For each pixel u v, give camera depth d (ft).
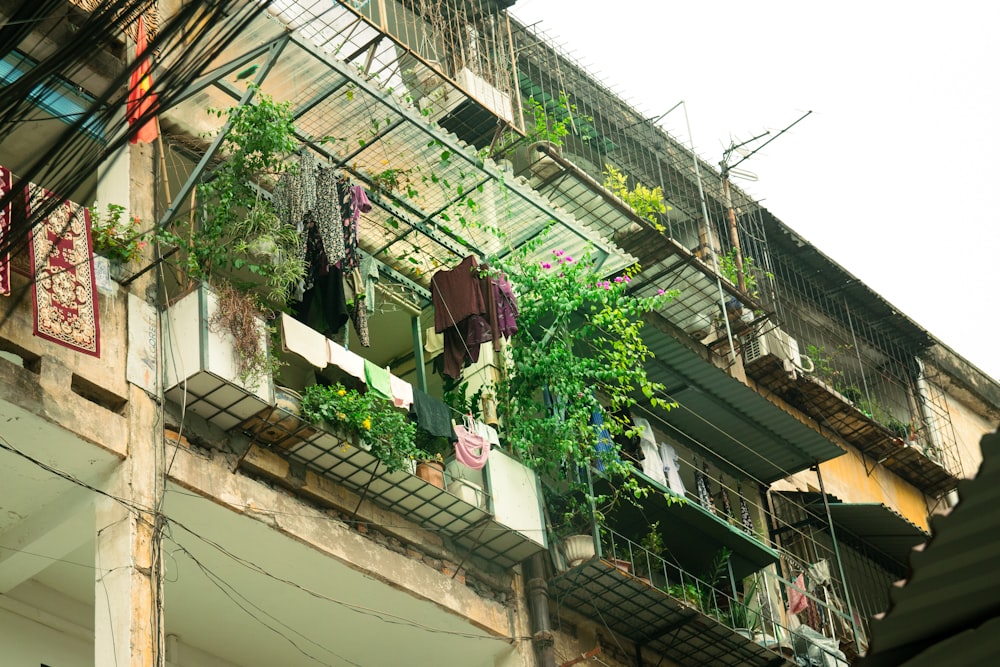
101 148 24.32
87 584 46.26
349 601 48.16
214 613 48.52
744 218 86.17
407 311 55.36
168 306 44.34
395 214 51.93
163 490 41.27
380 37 51.62
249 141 45.11
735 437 71.20
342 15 50.06
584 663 55.36
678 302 71.77
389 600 48.32
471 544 51.47
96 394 41.57
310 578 46.78
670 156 82.84
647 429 63.87
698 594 59.77
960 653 15.20
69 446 39.88
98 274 42.88
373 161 51.52
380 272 53.21
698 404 68.44
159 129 47.47
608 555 56.70
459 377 54.34
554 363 54.70
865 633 72.54
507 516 50.83
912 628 15.37
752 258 85.40
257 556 45.37
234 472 44.04
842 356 91.09
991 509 14.32
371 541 47.73
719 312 74.84
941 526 14.46
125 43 46.39
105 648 38.22
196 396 43.14
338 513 47.29
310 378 50.83
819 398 81.51
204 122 48.70
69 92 44.47
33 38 42.63
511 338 57.00
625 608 56.18
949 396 98.89
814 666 64.59
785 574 71.87
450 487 49.98
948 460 93.40
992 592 14.92
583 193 64.90
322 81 47.29
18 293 39.99
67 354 40.68
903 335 95.45
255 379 43.32
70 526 41.50
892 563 80.53
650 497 60.75
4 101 21.63
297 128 49.47
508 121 58.49
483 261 53.93
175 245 45.47
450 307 52.70
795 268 89.71
